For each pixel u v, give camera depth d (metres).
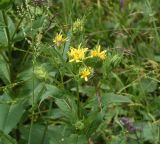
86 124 0.52
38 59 0.66
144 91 0.78
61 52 0.54
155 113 0.76
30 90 0.59
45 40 0.74
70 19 0.73
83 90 0.65
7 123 0.56
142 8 0.96
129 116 0.75
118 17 0.95
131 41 0.89
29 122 0.68
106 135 0.71
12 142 0.56
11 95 0.60
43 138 0.61
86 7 0.92
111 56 0.53
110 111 0.73
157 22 0.95
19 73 0.61
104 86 0.75
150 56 0.88
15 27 0.61
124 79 0.83
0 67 0.61
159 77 0.80
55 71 0.58
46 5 0.62
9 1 0.55
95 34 0.89
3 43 0.60
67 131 0.57
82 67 0.52
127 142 0.66
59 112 0.63
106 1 0.97
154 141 0.67
